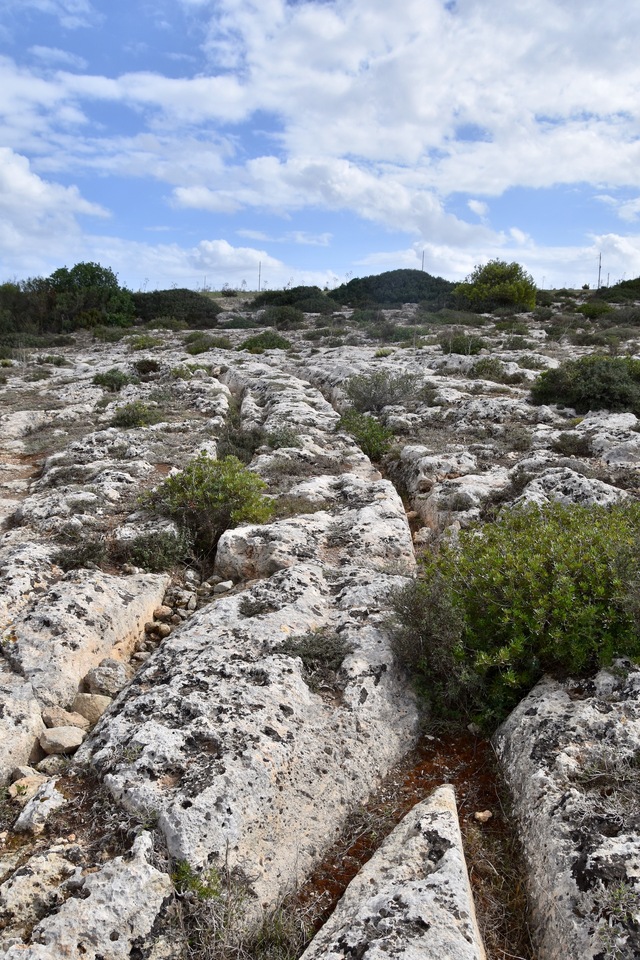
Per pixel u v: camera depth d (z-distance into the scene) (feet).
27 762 15.16
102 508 29.32
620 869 10.99
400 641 17.80
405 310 161.27
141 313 162.61
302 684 16.42
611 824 12.07
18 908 10.86
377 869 12.09
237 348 102.89
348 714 15.81
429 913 10.63
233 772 13.26
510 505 28.02
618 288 167.43
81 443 42.24
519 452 38.58
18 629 18.65
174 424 48.52
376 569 23.35
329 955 10.23
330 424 48.26
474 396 53.42
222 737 14.20
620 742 13.84
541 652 16.57
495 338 95.40
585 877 11.10
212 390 61.16
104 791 13.16
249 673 16.48
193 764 13.55
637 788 12.80
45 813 12.76
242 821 12.54
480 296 143.95
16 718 15.71
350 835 13.62
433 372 66.85
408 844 12.39
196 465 30.22
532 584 17.16
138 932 10.65
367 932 10.48
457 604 17.75
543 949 10.92
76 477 34.73
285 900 12.06
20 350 108.88
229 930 10.93
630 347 83.51
